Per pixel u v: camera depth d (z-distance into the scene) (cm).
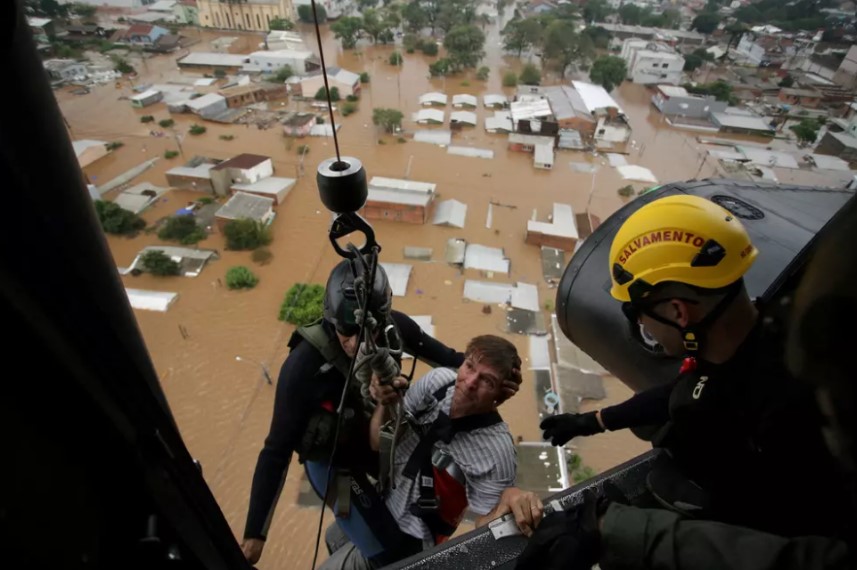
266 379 1708
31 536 67
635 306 178
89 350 77
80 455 78
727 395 152
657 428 308
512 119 3544
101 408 80
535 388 1708
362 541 278
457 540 197
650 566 138
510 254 2328
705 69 4350
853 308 104
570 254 2311
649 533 141
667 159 3234
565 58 4481
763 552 119
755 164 3092
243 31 5531
